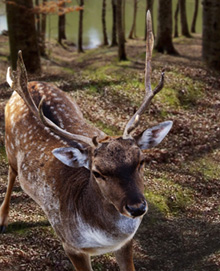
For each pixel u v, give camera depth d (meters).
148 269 5.07
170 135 7.89
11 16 10.69
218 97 9.67
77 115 4.95
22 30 10.75
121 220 3.69
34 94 5.05
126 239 3.84
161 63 11.00
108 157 3.39
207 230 5.77
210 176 6.88
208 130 8.19
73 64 14.34
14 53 10.96
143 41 18.47
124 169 3.36
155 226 5.79
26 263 4.84
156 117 8.53
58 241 5.23
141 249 5.38
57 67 13.41
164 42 13.06
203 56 11.09
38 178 4.49
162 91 9.37
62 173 4.28
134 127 3.63
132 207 3.22
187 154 7.37
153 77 10.01
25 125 4.84
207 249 5.41
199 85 9.94
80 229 3.97
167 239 5.59
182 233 5.70
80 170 4.19
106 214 3.70
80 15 17.19
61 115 4.77
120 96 9.15
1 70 12.42
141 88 9.53
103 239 3.84
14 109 5.11
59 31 19.02
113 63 11.92
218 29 10.73
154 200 6.16
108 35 21.83
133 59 12.48
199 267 5.09
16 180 6.34
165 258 5.27
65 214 4.10
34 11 10.75
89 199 3.82
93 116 8.22
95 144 3.52
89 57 15.18
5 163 6.75
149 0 16.48
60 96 5.07
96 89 9.41
